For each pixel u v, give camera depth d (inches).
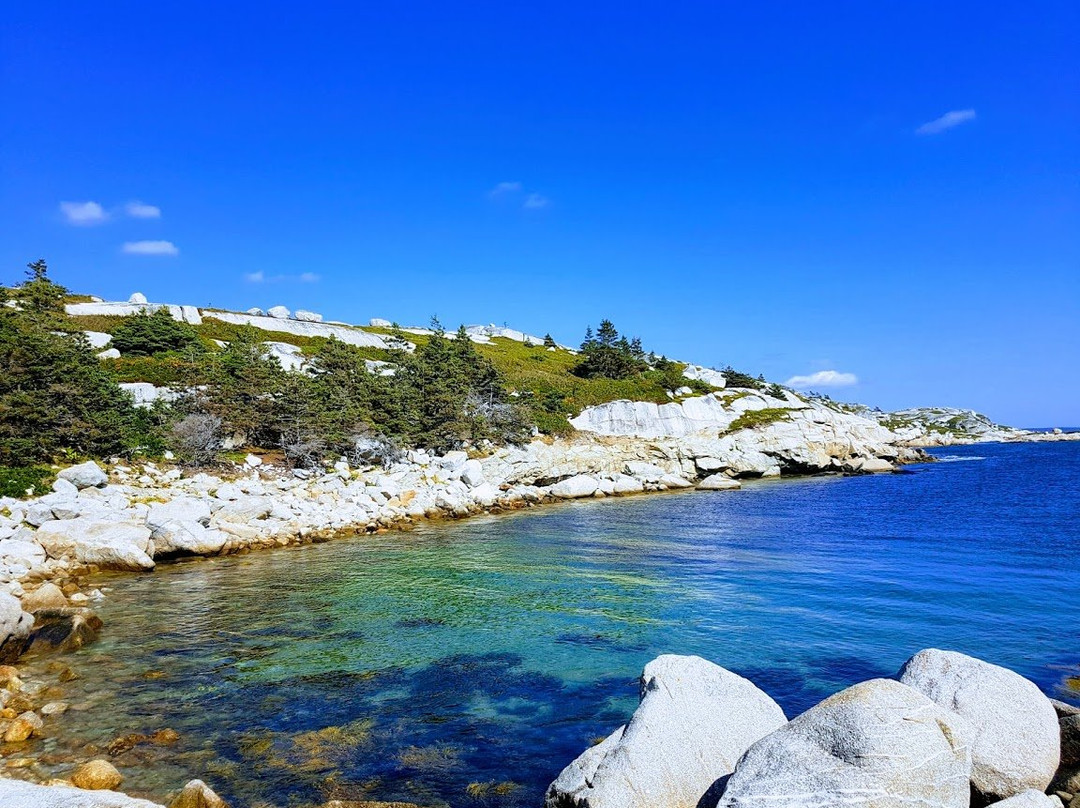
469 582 863.7
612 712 460.4
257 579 885.2
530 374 3245.6
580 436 2559.1
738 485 2251.5
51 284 1968.5
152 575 911.7
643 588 824.3
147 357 2033.7
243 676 527.5
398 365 2490.2
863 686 275.3
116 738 414.6
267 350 2119.8
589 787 294.8
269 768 380.2
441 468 1886.1
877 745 242.5
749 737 317.7
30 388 1295.5
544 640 618.8
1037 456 3678.6
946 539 1157.1
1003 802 272.1
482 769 382.0
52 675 525.7
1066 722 338.3
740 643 603.2
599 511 1681.8
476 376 2501.2
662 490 2247.8
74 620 613.9
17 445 1173.7
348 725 438.6
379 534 1309.1
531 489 1983.3
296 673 534.9
